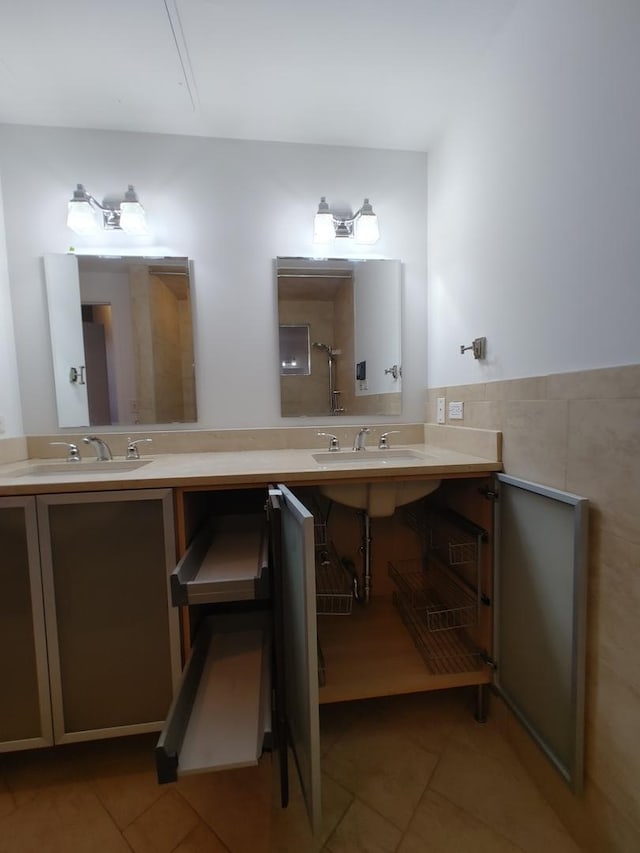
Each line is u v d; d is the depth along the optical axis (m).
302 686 0.89
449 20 1.20
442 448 1.70
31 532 1.12
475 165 1.44
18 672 1.15
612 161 0.85
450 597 1.64
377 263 1.85
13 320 1.64
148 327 1.73
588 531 0.92
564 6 0.98
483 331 1.41
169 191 1.71
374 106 1.56
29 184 1.63
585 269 0.94
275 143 1.76
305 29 1.21
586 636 0.94
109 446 1.71
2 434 1.55
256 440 1.79
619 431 0.84
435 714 1.38
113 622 1.17
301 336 1.83
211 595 1.00
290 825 1.02
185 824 1.02
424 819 1.03
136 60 1.31
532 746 1.13
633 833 0.83
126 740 1.30
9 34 1.20
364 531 1.70
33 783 1.14
